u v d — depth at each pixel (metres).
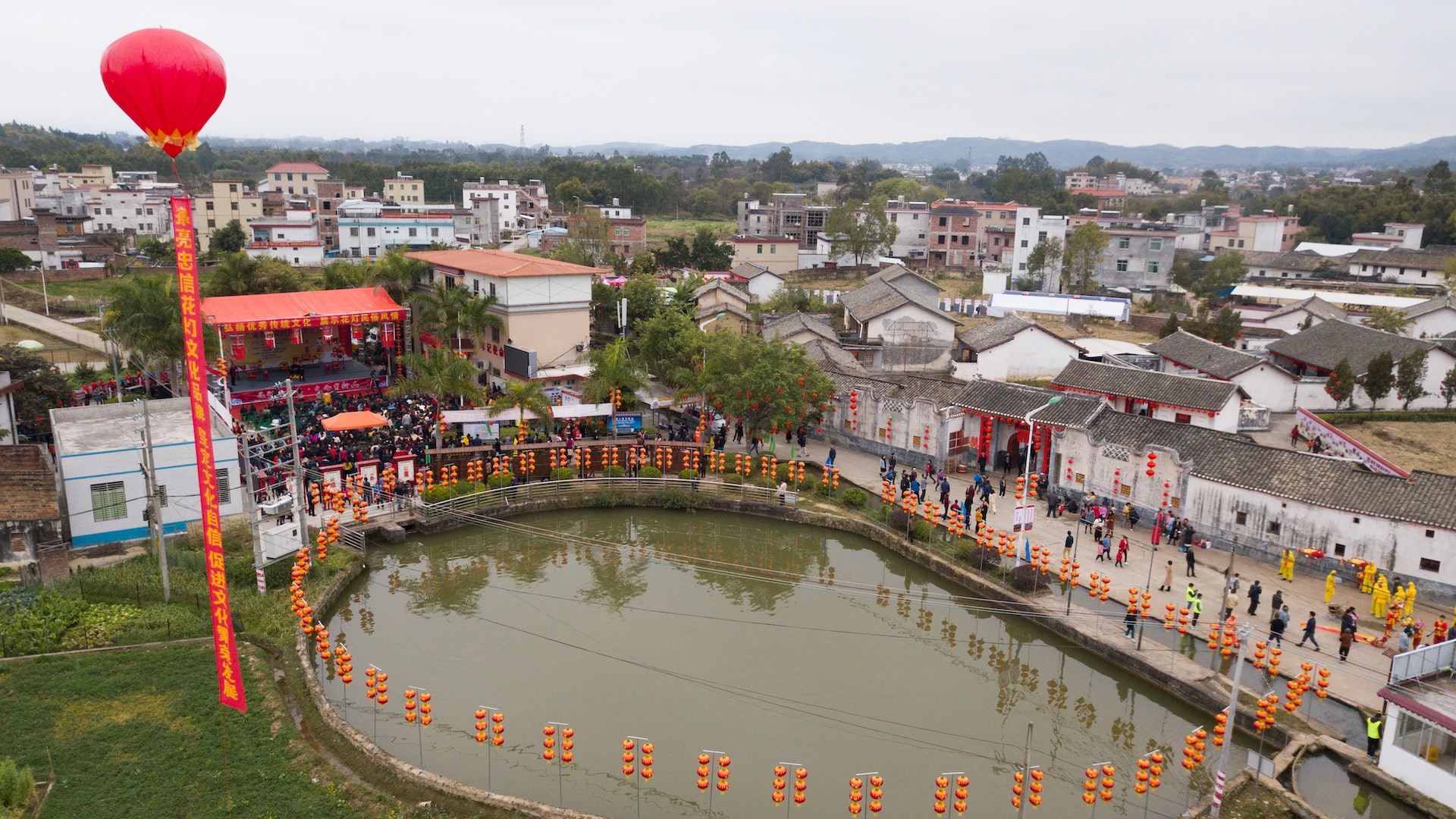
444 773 27.28
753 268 106.38
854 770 28.19
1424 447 56.34
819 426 60.16
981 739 30.25
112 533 39.56
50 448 45.97
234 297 63.50
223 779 24.69
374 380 63.59
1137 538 43.44
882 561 44.38
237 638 32.56
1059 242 115.12
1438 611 35.53
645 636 36.53
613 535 47.09
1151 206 186.12
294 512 38.41
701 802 26.44
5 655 30.03
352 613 37.97
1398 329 77.31
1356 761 26.66
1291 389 64.88
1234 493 41.41
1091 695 33.88
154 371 59.28
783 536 47.19
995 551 40.75
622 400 55.53
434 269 72.75
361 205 135.75
